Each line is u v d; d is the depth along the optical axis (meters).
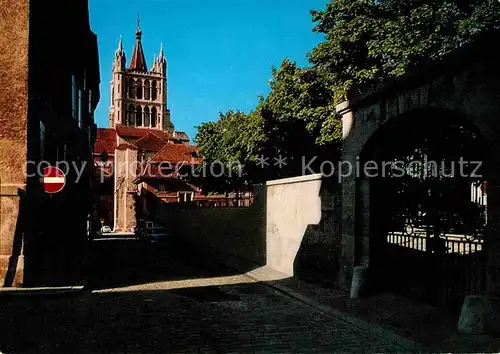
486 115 8.00
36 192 13.98
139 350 7.38
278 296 12.55
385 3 19.41
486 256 7.93
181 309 10.68
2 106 13.22
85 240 26.22
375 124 11.19
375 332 8.40
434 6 17.41
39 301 11.42
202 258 23.73
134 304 11.25
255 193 20.70
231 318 9.73
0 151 13.13
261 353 7.27
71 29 19.20
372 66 19.36
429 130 10.34
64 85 18.77
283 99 26.91
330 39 20.80
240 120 38.28
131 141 81.69
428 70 9.17
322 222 14.12
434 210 10.09
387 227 11.88
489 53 7.83
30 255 13.23
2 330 8.43
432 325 8.52
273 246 18.33
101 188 73.38
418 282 10.54
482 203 9.27
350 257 12.32
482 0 16.58
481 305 7.81
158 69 109.25
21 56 13.39
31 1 13.61
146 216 55.59
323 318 9.73
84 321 9.30
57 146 17.50
